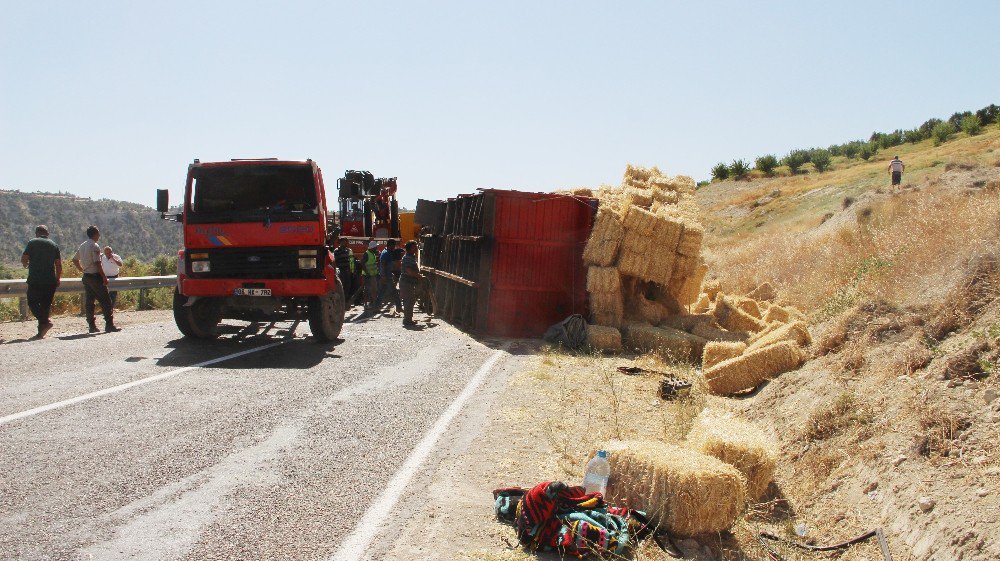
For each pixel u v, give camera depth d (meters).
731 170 76.19
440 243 20.12
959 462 4.67
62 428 6.54
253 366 10.11
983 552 3.72
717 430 5.89
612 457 5.32
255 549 4.28
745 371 9.25
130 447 6.06
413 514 4.99
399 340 13.45
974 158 35.31
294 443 6.44
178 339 12.69
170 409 7.41
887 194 25.94
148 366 9.80
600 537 4.52
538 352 12.76
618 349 12.95
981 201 12.71
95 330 13.36
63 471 5.41
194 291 11.98
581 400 8.88
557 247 15.10
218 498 5.05
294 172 12.16
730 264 28.22
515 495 5.29
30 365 9.61
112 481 5.25
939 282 8.75
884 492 4.95
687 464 4.99
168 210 12.12
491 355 12.19
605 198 15.27
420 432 7.03
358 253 20.92
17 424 6.60
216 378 9.13
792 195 48.41
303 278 12.02
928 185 24.62
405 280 15.95
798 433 6.66
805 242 25.00
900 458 5.10
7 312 15.78
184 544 4.28
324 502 5.10
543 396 9.01
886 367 6.80
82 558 4.03
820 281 16.31
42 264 12.35
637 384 10.05
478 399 8.62
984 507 4.05
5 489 4.99
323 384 9.02
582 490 5.01
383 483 5.56
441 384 9.41
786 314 14.14
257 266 11.97
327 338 12.70
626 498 5.16
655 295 15.36
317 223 12.02
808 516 5.32
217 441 6.37
